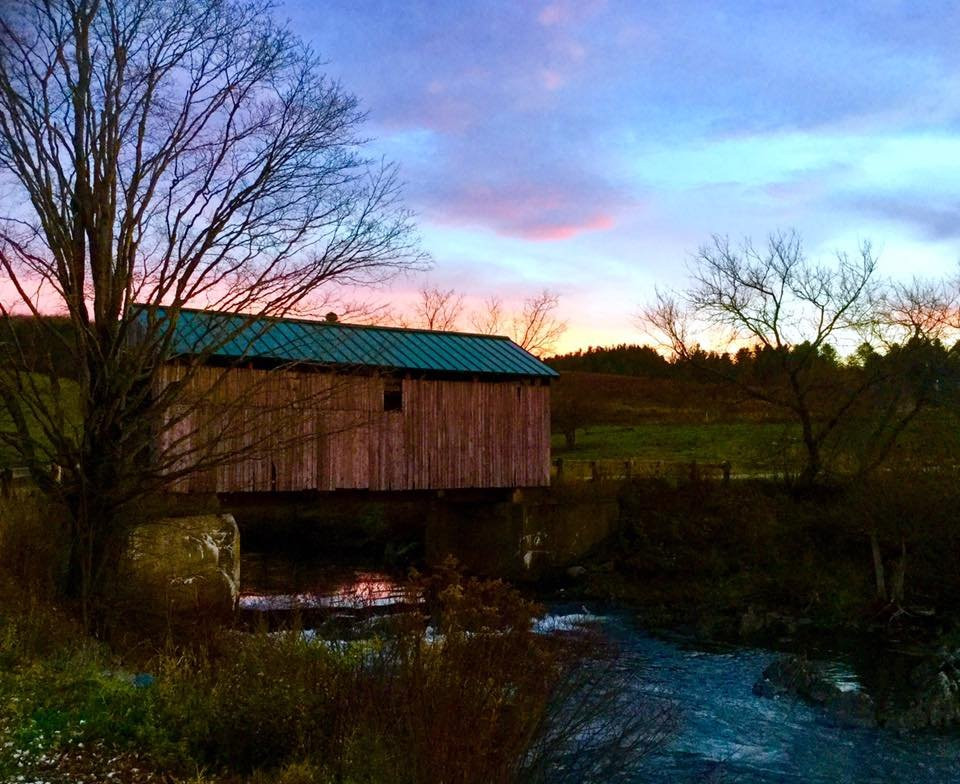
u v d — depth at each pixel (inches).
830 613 767.7
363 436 856.9
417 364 891.4
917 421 951.0
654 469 1184.2
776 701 526.6
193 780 245.8
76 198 433.1
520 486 974.4
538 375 976.3
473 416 944.3
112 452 435.2
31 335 431.5
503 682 256.1
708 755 428.1
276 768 258.5
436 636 294.4
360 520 1165.1
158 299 437.1
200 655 368.5
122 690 305.0
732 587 864.3
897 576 767.1
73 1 415.2
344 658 310.2
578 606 863.7
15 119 410.6
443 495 932.0
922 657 631.2
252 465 778.8
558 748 268.7
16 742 255.1
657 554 977.5
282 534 1131.3
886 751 443.8
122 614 453.4
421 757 238.2
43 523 490.3
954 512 761.6
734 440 1620.3
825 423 1085.8
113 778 240.7
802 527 935.7
